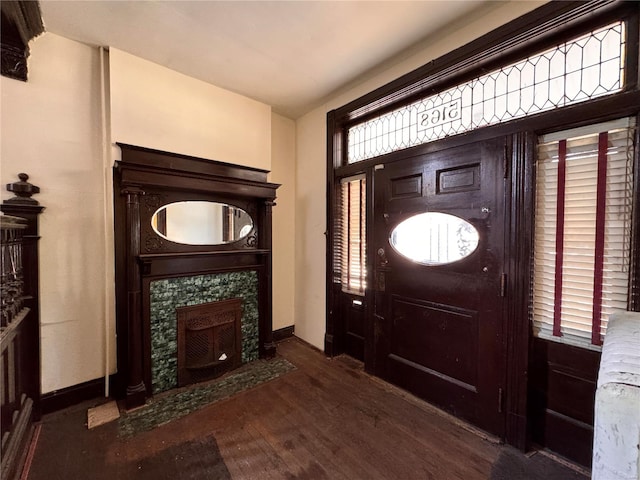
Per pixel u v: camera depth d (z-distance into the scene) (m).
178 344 2.20
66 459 1.50
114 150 2.01
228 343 2.47
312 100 2.78
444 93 2.00
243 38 1.90
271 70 2.27
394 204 2.22
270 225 2.70
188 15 1.69
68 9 1.63
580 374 1.46
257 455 1.54
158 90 2.19
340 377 2.37
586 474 1.41
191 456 1.53
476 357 1.78
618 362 0.73
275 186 2.64
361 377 2.37
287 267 3.23
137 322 1.97
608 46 1.36
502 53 1.64
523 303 1.58
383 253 2.31
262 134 2.80
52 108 1.87
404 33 1.85
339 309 2.79
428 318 2.03
